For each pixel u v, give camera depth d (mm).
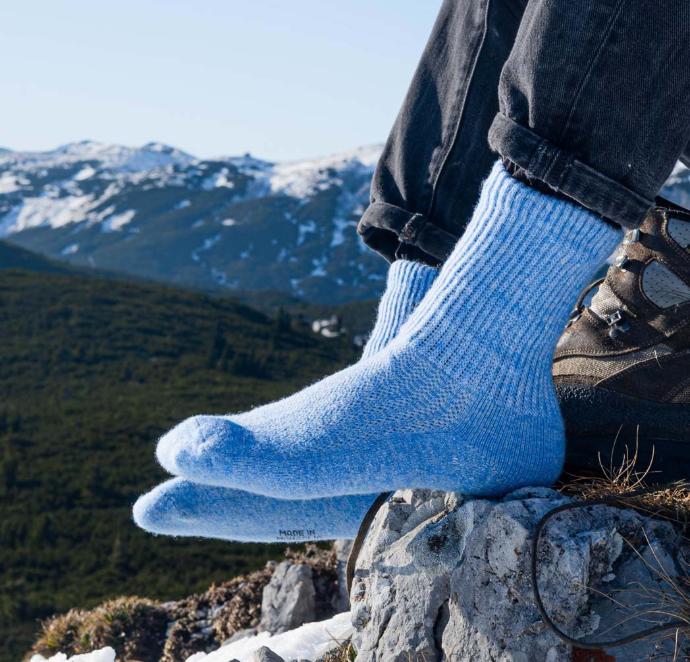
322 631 2881
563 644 1377
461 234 1719
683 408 1580
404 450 1429
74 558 33062
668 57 1158
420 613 1597
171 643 5629
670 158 1227
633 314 1594
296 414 1454
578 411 1639
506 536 1458
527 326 1402
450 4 1726
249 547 32500
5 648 25375
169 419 56406
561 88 1186
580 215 1311
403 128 1742
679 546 1485
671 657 1318
